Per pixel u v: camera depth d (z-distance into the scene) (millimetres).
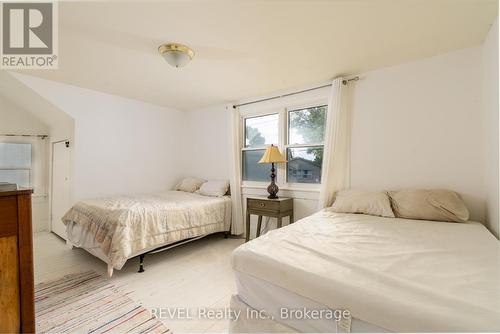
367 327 807
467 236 1461
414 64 2287
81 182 3188
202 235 3033
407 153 2320
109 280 2170
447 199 1918
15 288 835
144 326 1541
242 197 3672
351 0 1458
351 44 1994
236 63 2367
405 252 1177
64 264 2539
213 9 1553
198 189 3975
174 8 1545
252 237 3518
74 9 1561
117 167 3562
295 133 3199
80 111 3166
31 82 2783
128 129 3686
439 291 795
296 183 3137
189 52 2080
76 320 1594
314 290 923
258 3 1492
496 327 627
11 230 831
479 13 1576
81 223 2627
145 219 2381
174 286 2059
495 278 901
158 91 3303
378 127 2480
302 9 1548
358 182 2598
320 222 1853
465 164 2053
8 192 826
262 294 1109
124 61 2348
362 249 1226
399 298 771
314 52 2137
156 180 4078
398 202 2098
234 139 3619
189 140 4480
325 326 903
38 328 1508
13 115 3559
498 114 1616
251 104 3547
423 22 1681
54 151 3703
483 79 1970
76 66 2490
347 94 2666
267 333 1066
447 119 2131
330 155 2619
